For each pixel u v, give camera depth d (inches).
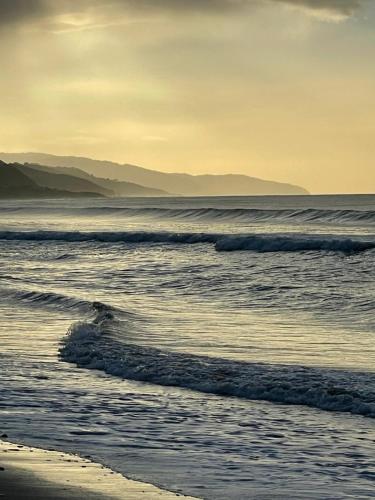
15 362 1227.9
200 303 1977.1
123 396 1001.5
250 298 2047.2
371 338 1435.8
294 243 2977.4
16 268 2878.9
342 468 705.6
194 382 1069.8
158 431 832.3
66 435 805.9
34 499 583.2
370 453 756.0
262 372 1109.1
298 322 1648.6
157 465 705.6
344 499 617.3
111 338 1419.8
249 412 924.0
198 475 677.3
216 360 1202.6
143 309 1860.2
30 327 1608.0
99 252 3383.4
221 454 748.6
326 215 5339.6
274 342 1390.3
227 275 2476.6
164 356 1234.6
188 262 2859.3
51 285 2381.9
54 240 3924.7
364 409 921.5
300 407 951.6
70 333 1491.1
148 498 601.6
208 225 5167.3
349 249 2851.9
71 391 1026.7
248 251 3051.2
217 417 898.7
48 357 1275.8
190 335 1469.0
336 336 1460.4
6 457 710.5
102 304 1852.9
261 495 625.3
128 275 2586.1
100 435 810.2
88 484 629.9
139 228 4948.3
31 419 871.7
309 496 624.1
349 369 1136.8
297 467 706.8
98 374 1146.0
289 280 2317.9
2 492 598.9
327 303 1911.9
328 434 827.4
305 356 1250.6
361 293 2031.3
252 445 783.1
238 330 1533.0
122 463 708.0
